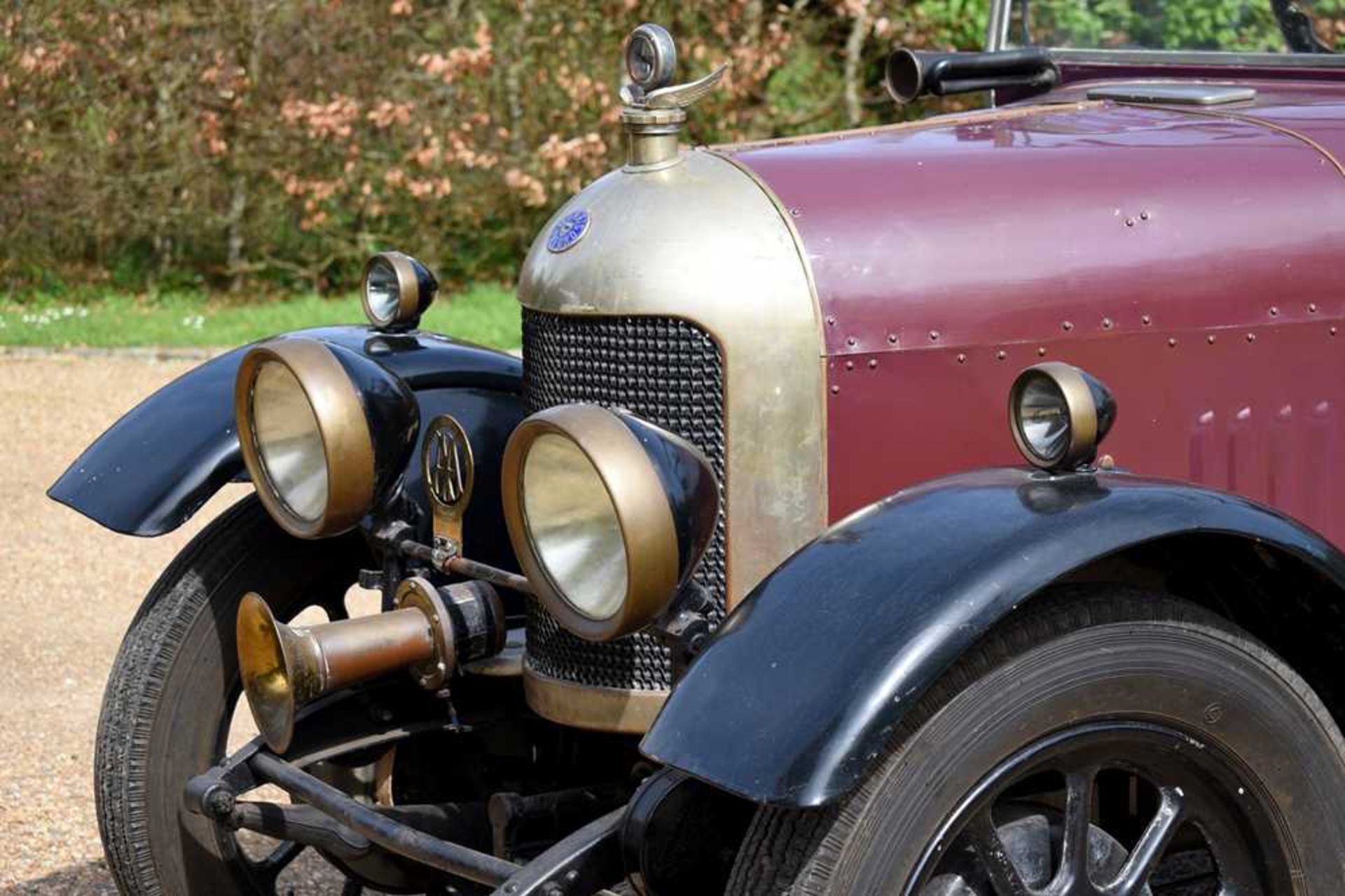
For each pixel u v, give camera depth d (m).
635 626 2.38
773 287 2.62
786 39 13.11
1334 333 2.93
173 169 13.62
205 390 3.39
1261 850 2.46
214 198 13.88
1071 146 2.93
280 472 3.00
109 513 3.23
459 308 12.38
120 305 13.34
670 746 2.24
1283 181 2.93
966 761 2.25
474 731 3.37
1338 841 2.49
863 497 2.68
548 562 2.47
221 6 13.38
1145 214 2.84
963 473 2.48
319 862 4.16
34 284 13.81
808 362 2.63
